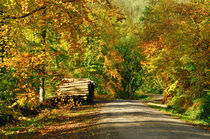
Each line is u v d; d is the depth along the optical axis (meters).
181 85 21.02
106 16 15.77
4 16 11.56
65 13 11.88
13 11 11.79
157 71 23.92
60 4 11.54
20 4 11.33
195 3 23.19
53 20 12.25
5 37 11.19
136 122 11.54
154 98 49.62
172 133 9.06
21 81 11.41
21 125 12.11
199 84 18.34
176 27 22.00
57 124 12.23
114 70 38.12
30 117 14.42
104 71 36.31
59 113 16.64
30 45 13.01
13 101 12.31
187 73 20.25
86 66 32.88
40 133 10.02
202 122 13.52
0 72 12.20
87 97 24.05
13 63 10.86
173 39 20.95
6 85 11.65
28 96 10.98
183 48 19.06
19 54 11.38
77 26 12.73
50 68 17.25
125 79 48.66
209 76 18.05
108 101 29.97
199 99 17.45
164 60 21.45
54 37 16.62
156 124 11.06
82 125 11.29
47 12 12.01
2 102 11.41
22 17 12.03
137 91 69.44
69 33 12.70
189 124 12.30
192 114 16.58
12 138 9.16
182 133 9.23
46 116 14.73
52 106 20.42
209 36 17.98
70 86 23.06
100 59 34.06
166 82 24.03
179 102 20.77
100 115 14.61
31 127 11.52
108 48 32.97
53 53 12.97
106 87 40.47
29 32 14.84
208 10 20.72
